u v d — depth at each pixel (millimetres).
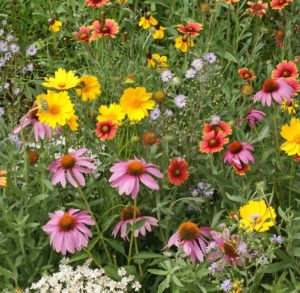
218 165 1594
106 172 1604
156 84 1776
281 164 1517
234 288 1305
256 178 1541
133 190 1354
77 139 1653
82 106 1680
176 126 1623
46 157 1482
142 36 2029
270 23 2082
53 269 1441
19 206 1487
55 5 2270
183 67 1875
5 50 2006
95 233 1439
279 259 1460
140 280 1451
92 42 2086
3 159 1577
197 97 1743
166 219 1463
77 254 1446
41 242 1459
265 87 1504
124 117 1560
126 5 2195
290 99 1504
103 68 1875
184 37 1849
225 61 2033
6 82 1969
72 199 1558
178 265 1388
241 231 1340
